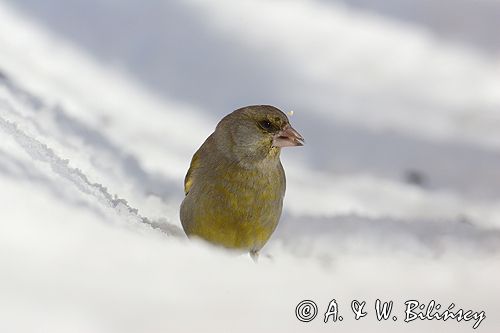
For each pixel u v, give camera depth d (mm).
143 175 12641
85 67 17609
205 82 19016
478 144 18844
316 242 11031
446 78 21266
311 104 19344
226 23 21031
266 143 9422
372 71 20984
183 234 10188
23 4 18688
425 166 17656
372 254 10742
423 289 7391
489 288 7703
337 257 10453
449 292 7355
